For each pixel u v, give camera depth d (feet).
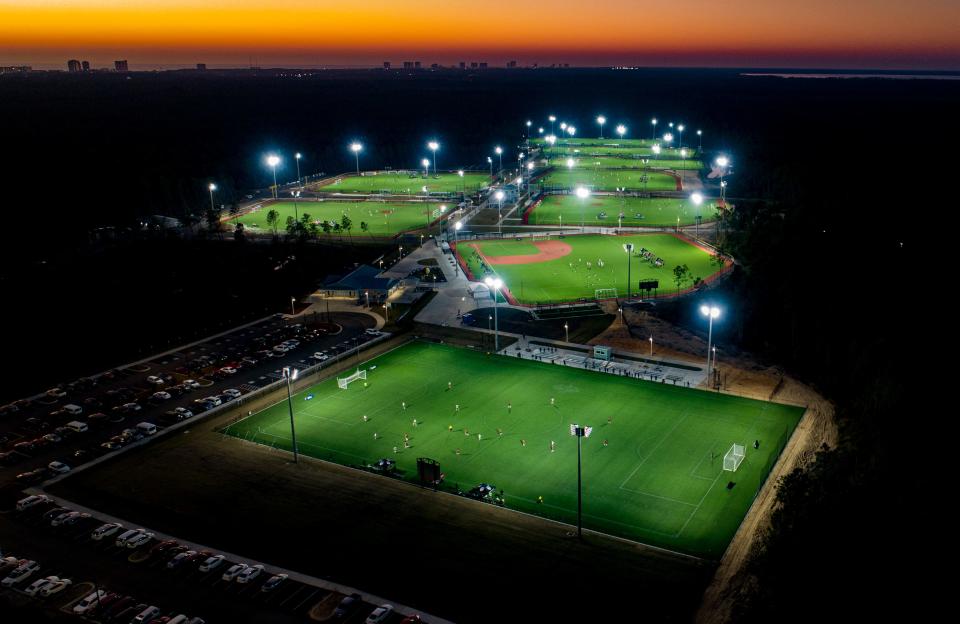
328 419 351.25
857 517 237.04
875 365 359.87
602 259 632.38
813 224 598.75
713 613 213.87
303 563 241.96
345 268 618.03
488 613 215.51
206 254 649.20
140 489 290.97
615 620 211.61
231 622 216.74
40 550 253.44
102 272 596.70
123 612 219.20
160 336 474.90
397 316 501.97
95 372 419.95
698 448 313.53
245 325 494.59
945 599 207.21
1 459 316.60
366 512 271.69
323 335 468.75
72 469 307.58
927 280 467.52
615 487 285.64
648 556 242.37
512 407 358.23
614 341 444.14
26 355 442.91
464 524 263.08
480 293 536.83
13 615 221.87
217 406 367.25
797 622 204.85
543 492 283.59
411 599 222.69
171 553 247.50
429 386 385.91
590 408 354.95
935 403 316.19
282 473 302.04
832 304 421.59
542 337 453.99
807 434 323.78
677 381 384.27
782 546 229.66
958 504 243.40
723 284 517.96
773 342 432.66
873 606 206.90
